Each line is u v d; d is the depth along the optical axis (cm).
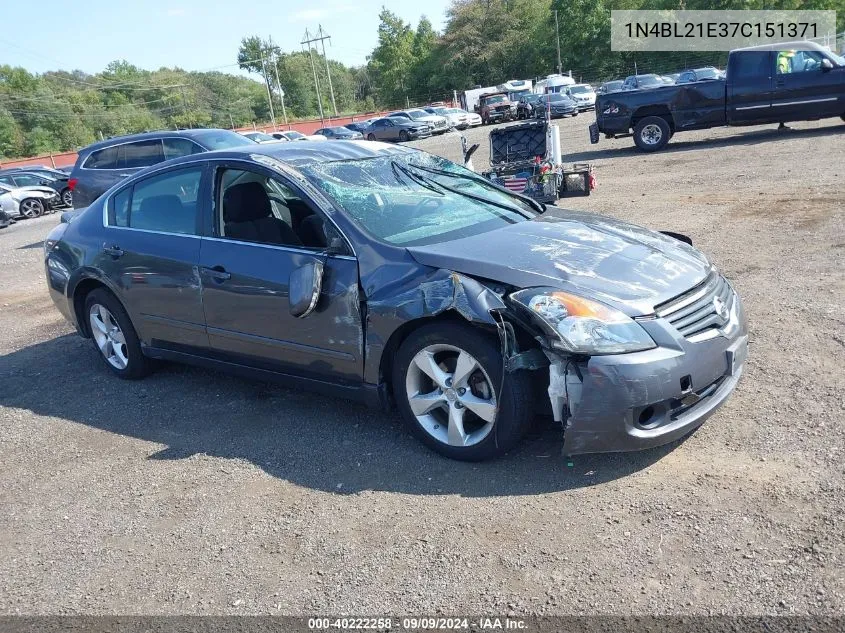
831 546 268
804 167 1127
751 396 394
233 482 368
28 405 507
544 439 371
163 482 376
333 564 294
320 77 11500
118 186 518
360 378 381
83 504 363
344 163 443
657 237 407
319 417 435
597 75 6631
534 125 1215
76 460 413
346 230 382
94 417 473
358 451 386
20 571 312
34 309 811
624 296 326
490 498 327
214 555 309
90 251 513
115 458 410
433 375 355
